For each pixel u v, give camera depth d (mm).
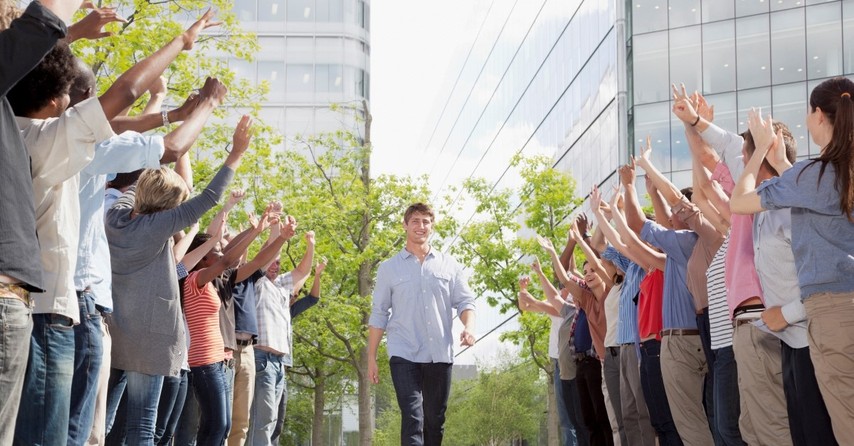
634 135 34375
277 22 47031
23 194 3684
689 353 7473
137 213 6527
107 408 6438
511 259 31031
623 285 8867
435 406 9305
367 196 30312
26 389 4285
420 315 9352
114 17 4715
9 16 3688
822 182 4859
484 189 32406
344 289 30922
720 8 34219
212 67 22453
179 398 8109
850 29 32219
